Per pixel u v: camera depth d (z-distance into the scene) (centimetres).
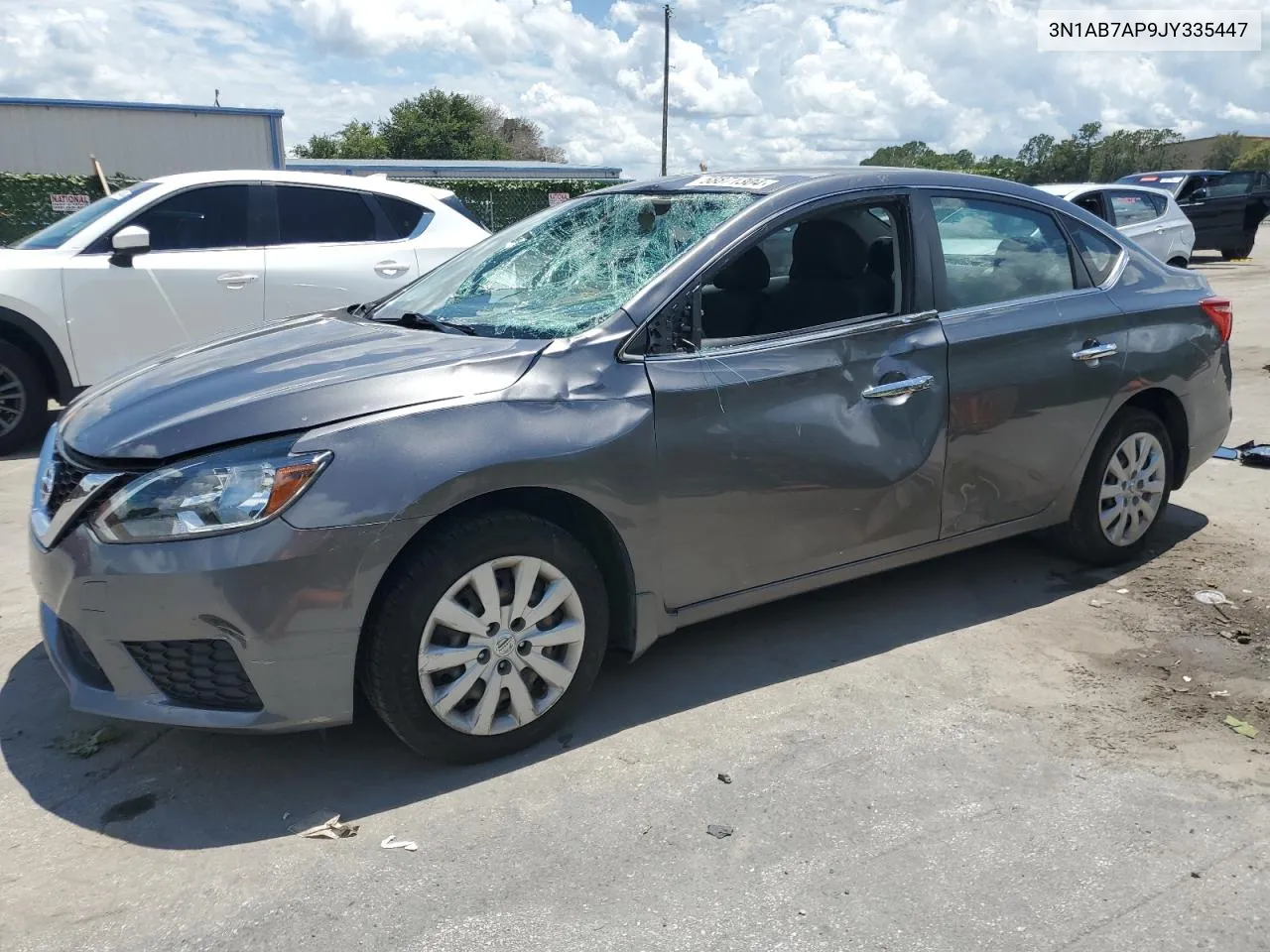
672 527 325
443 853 267
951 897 250
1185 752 314
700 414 325
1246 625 404
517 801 290
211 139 2647
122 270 676
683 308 331
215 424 277
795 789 295
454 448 284
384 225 755
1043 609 420
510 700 307
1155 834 274
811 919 242
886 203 380
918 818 281
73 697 289
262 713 277
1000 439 396
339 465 272
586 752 315
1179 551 483
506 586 300
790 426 341
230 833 277
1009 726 330
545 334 327
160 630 271
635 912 245
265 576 265
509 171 4050
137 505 270
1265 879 257
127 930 239
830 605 425
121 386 330
